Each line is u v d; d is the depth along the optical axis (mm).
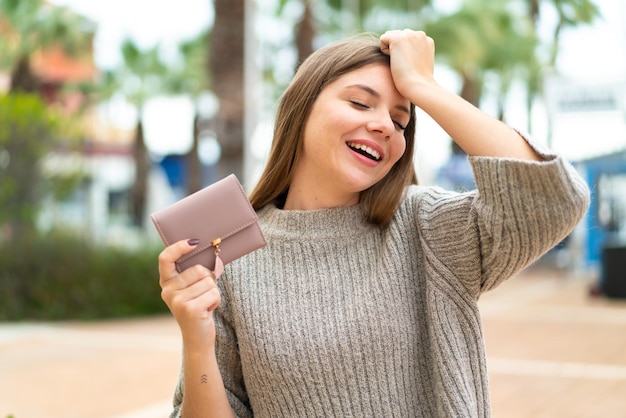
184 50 28125
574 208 1408
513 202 1408
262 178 1769
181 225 1483
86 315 11062
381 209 1651
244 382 1704
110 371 6875
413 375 1584
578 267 17797
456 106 1500
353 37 1739
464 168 21172
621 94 10133
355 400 1556
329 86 1636
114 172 31562
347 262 1636
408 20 22031
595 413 4988
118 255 11664
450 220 1557
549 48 25516
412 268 1626
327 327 1576
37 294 11133
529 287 15148
